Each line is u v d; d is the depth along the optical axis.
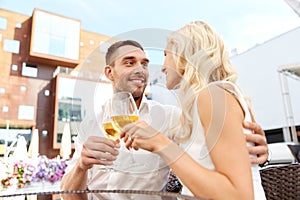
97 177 0.88
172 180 0.91
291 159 2.55
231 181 0.54
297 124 4.25
